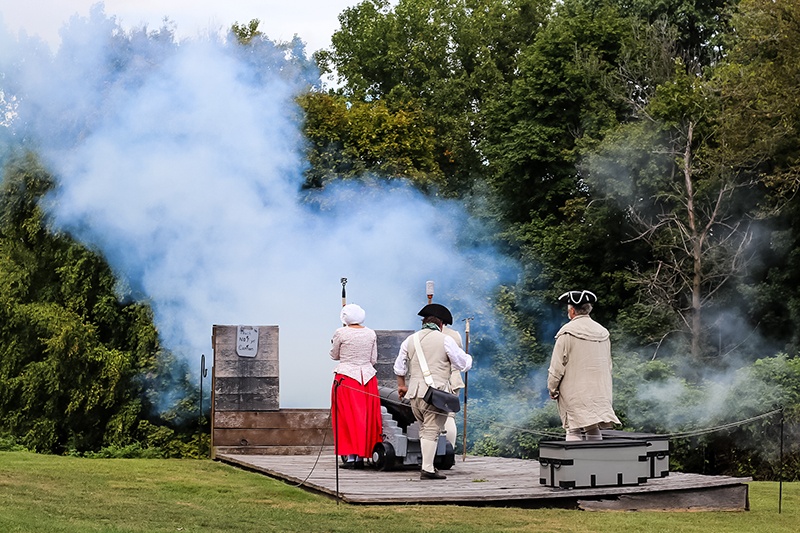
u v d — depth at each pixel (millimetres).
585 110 36812
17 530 8656
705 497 11625
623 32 37906
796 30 29156
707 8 39750
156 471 13109
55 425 23797
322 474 12734
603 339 11906
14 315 24578
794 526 10719
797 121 29281
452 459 13742
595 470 11281
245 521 9688
